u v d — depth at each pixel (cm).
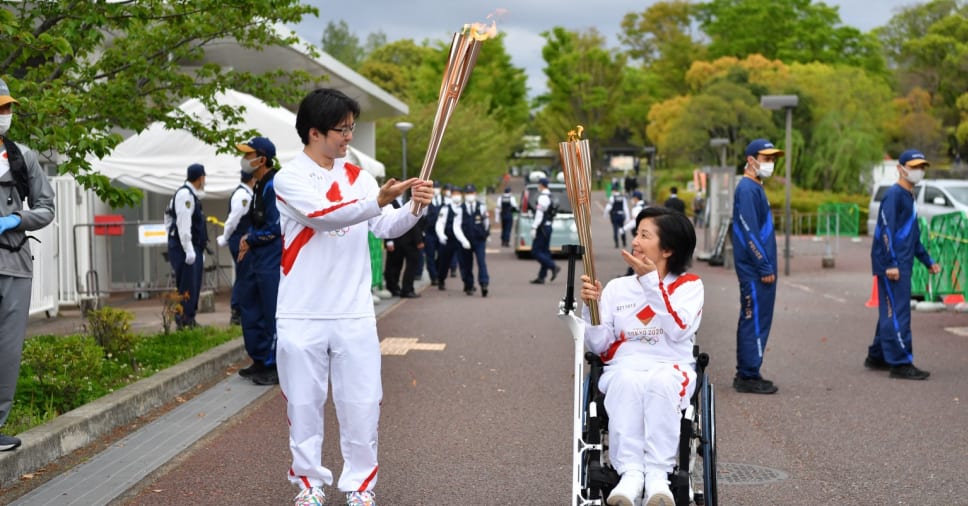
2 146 603
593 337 516
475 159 4391
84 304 1513
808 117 5538
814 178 5406
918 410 843
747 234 908
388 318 1517
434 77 6262
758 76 6141
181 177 1612
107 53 984
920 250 1002
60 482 611
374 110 3131
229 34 1051
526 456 685
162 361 973
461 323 1445
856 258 2861
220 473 636
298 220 524
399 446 714
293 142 1620
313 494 534
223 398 873
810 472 651
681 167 7350
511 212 3625
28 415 722
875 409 847
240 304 944
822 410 842
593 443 500
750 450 708
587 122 10031
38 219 604
